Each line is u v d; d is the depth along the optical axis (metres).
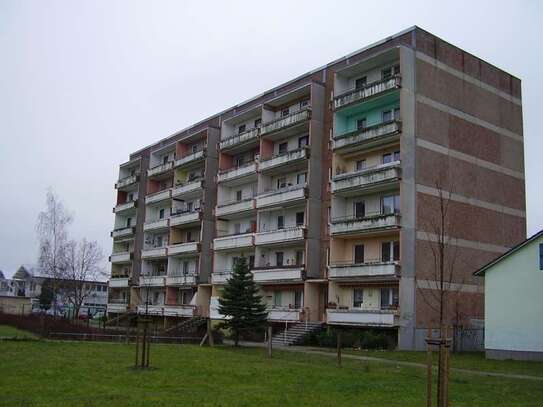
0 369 19.53
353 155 43.47
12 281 119.19
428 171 39.78
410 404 15.19
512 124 46.56
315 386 18.25
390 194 40.41
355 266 39.66
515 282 31.84
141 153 78.25
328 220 44.84
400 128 38.75
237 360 26.45
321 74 48.31
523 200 46.09
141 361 23.73
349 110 43.81
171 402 14.17
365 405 14.83
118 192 79.12
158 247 65.88
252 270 48.44
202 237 58.03
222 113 61.41
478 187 42.78
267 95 54.59
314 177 45.91
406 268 37.41
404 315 36.69
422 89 40.47
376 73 43.25
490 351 32.22
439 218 39.62
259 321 37.47
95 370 20.20
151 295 68.31
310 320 43.53
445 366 11.79
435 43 42.00
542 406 15.72
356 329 39.66
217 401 14.60
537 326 30.61
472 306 40.31
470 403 15.91
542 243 31.05
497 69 46.31
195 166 63.62
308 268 44.34
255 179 54.28
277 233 47.34
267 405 14.32
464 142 42.50
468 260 40.81
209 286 56.78
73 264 77.44
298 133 49.91
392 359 29.48
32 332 41.34
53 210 71.81
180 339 38.59
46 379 17.52
